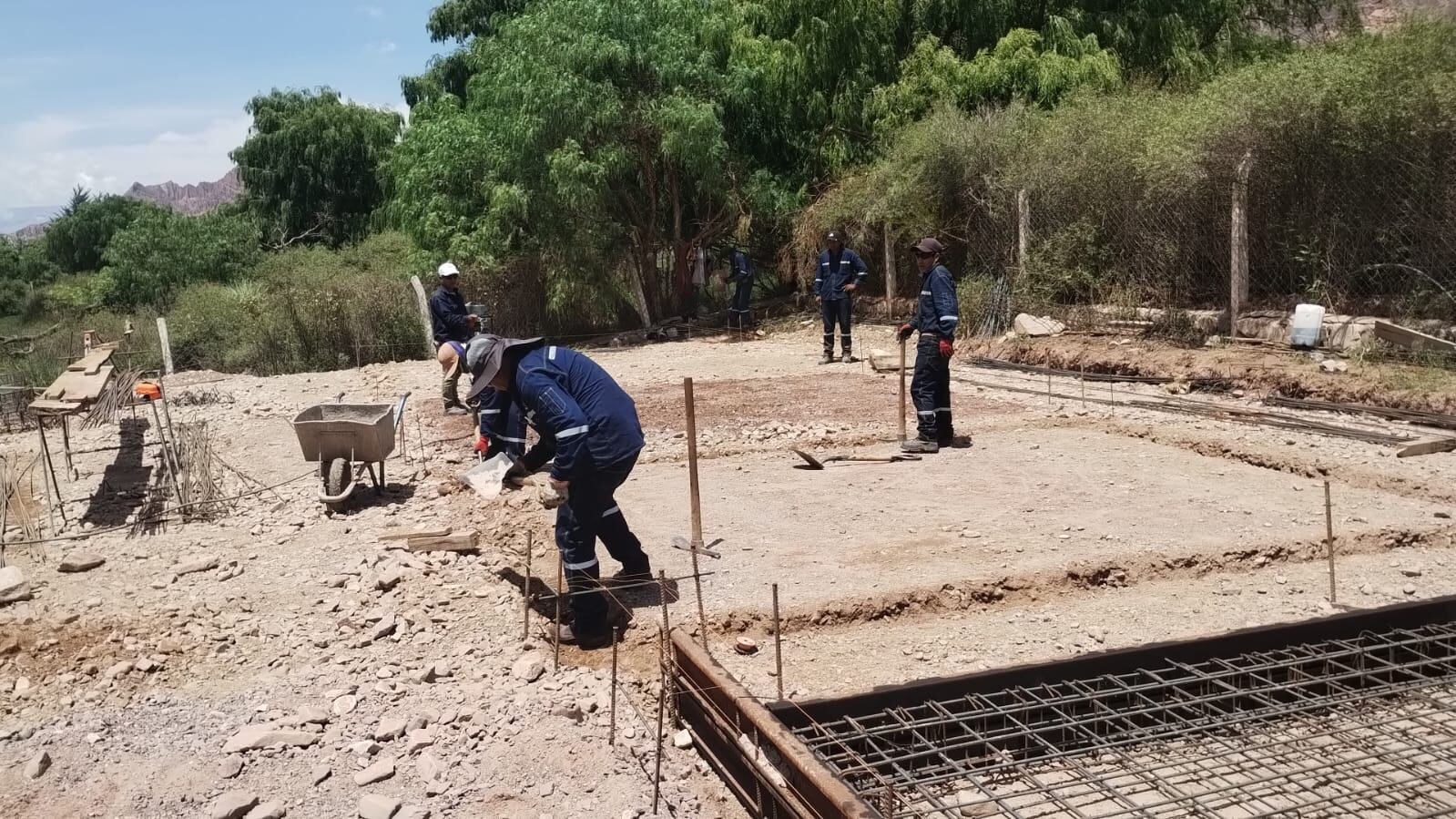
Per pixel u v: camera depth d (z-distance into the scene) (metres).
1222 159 13.83
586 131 19.81
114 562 7.08
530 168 19.89
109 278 31.81
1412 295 12.14
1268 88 13.24
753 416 11.34
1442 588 5.89
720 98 21.19
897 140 19.59
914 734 4.41
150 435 11.60
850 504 7.81
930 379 9.38
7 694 5.11
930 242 9.30
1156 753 4.48
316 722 4.65
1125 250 15.64
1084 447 9.48
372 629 5.69
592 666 5.25
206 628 5.79
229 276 30.97
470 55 23.17
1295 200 13.46
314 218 39.34
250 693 5.01
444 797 4.06
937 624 5.66
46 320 31.41
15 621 5.94
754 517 7.54
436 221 20.56
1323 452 8.77
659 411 11.82
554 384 5.41
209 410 13.27
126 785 4.19
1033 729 4.50
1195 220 14.52
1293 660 4.89
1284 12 22.84
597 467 5.43
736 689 4.18
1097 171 15.73
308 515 8.02
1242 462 8.82
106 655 5.47
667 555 6.66
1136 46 20.80
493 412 5.81
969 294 16.72
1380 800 4.03
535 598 6.07
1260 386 11.39
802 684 4.94
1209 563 6.29
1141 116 15.87
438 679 5.11
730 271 22.69
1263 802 3.98
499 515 7.58
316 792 4.11
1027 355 14.58
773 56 21.44
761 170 21.97
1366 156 12.49
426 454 10.00
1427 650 5.18
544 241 20.44
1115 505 7.48
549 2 20.78
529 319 21.23
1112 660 4.82
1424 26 12.38
